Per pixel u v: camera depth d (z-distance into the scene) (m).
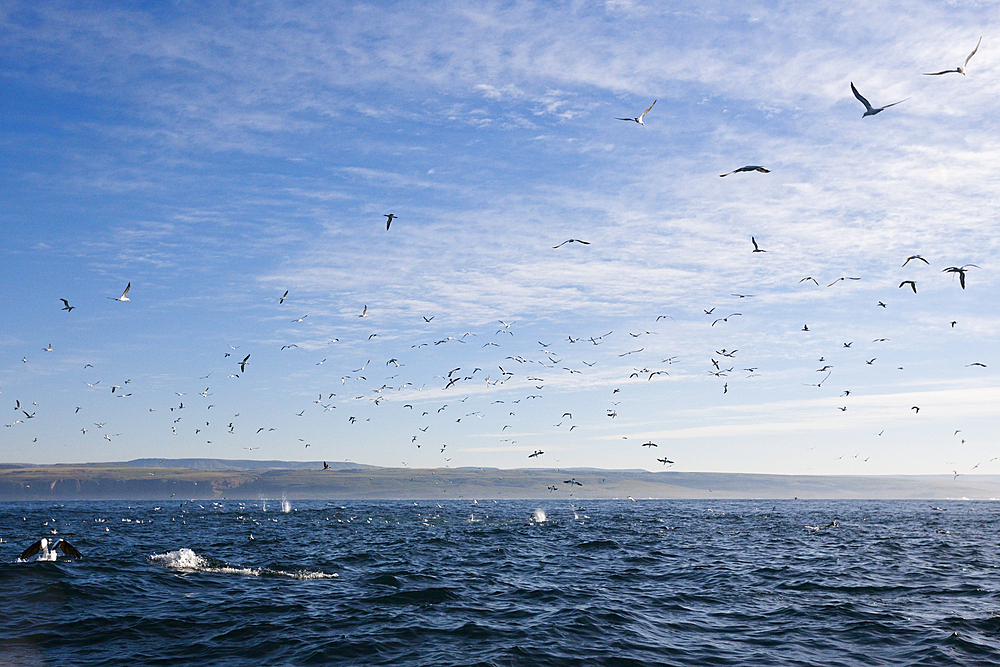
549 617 21.42
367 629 19.36
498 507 147.38
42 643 17.64
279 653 17.00
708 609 23.23
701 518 91.12
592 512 116.75
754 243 26.06
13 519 81.56
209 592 24.80
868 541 51.25
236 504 177.00
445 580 29.06
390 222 25.83
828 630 20.00
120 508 139.12
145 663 16.11
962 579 29.97
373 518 89.00
